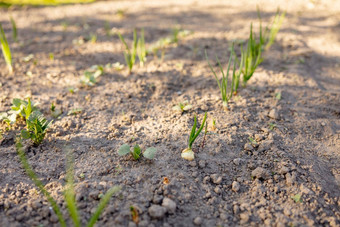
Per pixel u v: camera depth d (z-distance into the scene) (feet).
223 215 4.54
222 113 6.88
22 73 8.84
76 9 16.25
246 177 5.28
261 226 4.41
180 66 9.12
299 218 4.55
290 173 5.32
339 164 5.73
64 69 9.18
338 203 4.90
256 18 13.28
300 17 13.07
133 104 7.36
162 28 12.69
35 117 5.78
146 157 5.36
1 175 5.14
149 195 4.76
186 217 4.48
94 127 6.49
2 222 4.25
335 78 8.68
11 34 12.16
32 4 17.06
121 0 18.24
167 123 6.60
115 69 9.18
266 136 6.21
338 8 13.74
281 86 8.07
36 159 5.57
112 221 4.28
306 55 9.71
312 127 6.63
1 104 7.11
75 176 5.16
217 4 16.11
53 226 4.23
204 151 5.76
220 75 8.64
